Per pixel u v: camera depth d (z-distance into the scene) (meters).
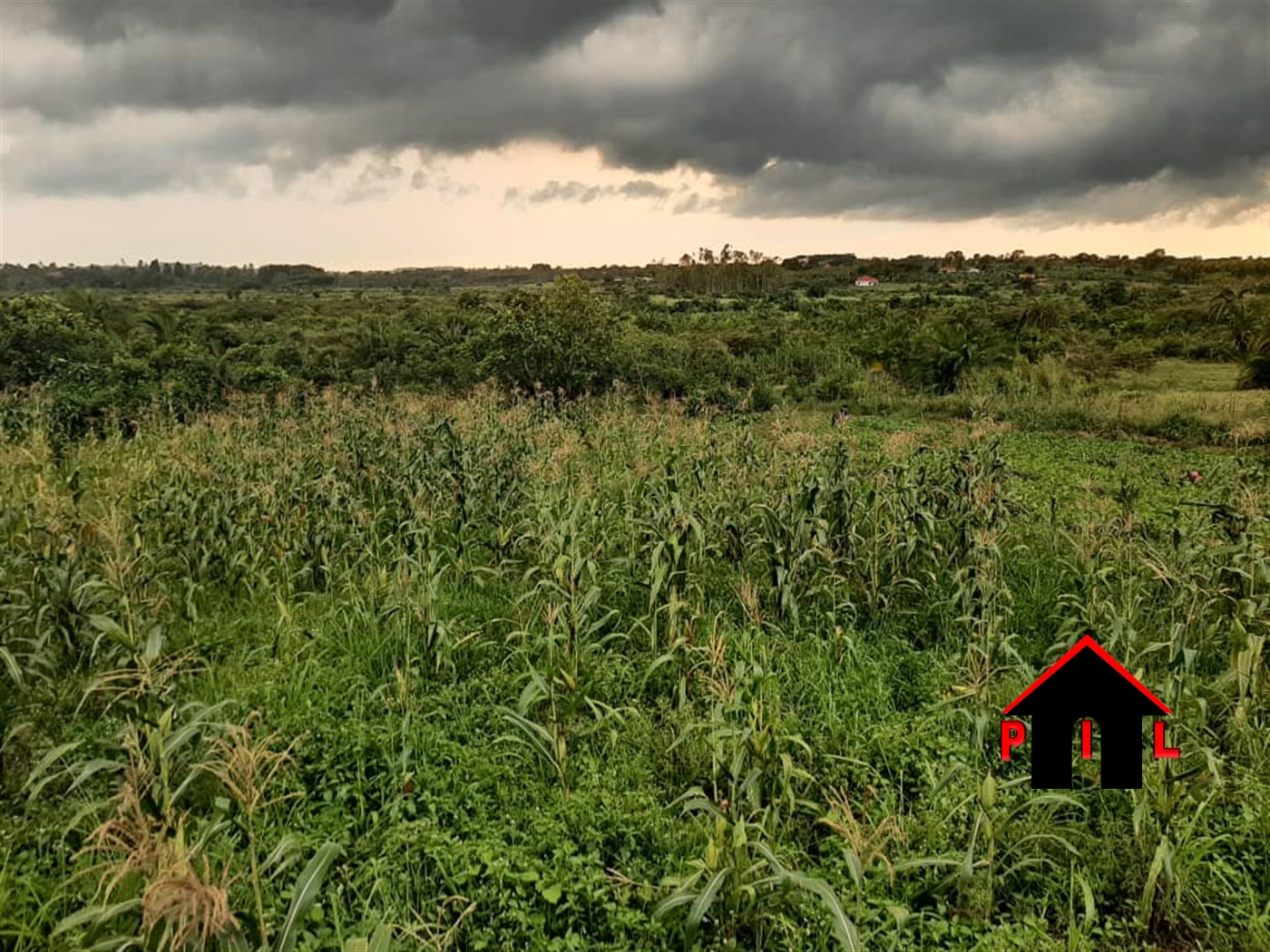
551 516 7.98
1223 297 40.56
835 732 5.37
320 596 7.62
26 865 4.02
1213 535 7.93
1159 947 3.77
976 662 5.45
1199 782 4.57
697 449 11.54
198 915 2.78
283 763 4.91
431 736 5.25
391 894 3.89
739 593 6.93
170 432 14.09
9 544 7.53
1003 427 12.39
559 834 4.34
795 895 3.85
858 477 9.22
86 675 5.95
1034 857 4.24
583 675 5.80
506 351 22.80
